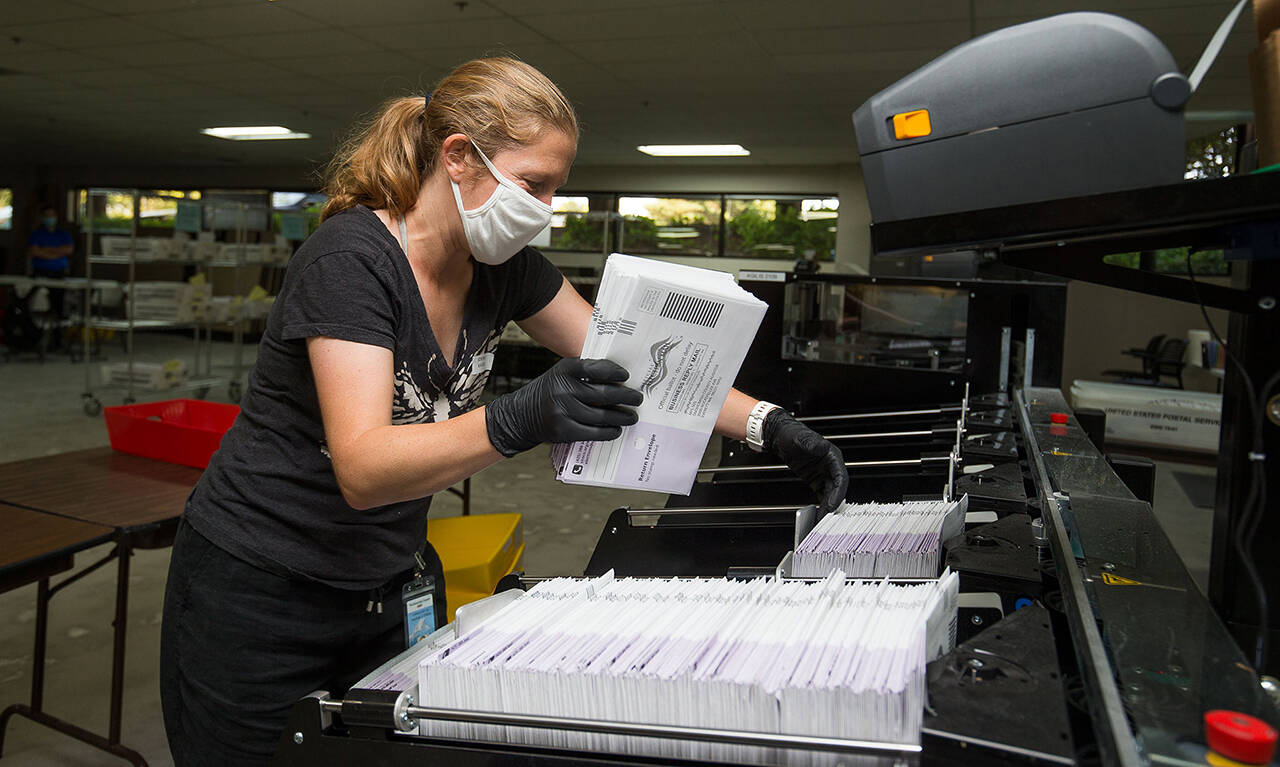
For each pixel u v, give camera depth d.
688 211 10.55
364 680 0.73
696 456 0.89
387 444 0.80
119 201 7.50
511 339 6.99
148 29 5.55
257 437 1.00
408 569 1.13
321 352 0.86
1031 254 0.86
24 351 9.90
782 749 0.59
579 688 0.63
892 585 0.79
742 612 0.72
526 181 0.92
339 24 5.25
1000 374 2.36
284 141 9.98
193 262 6.78
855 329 2.59
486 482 4.56
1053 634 0.70
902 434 1.72
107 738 2.04
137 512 1.85
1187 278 0.85
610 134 8.48
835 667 0.60
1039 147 0.65
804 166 9.98
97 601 2.88
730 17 4.77
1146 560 0.85
